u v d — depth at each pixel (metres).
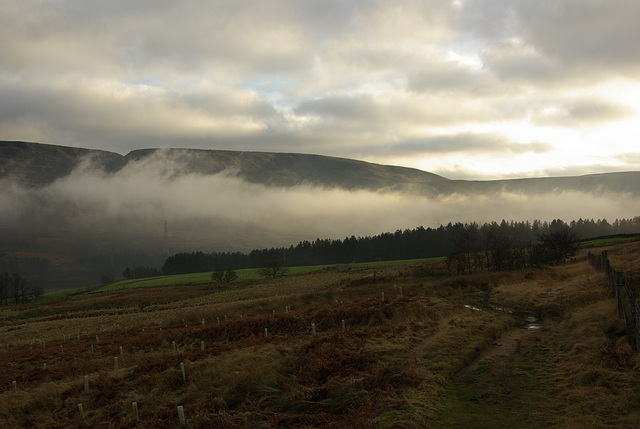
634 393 11.38
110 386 18.42
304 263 190.25
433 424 11.12
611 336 15.91
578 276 33.81
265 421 12.48
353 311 27.69
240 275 130.38
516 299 28.95
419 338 19.33
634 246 46.22
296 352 18.64
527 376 14.32
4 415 16.61
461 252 56.75
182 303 68.94
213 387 15.62
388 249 172.88
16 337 48.41
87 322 55.25
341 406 12.88
